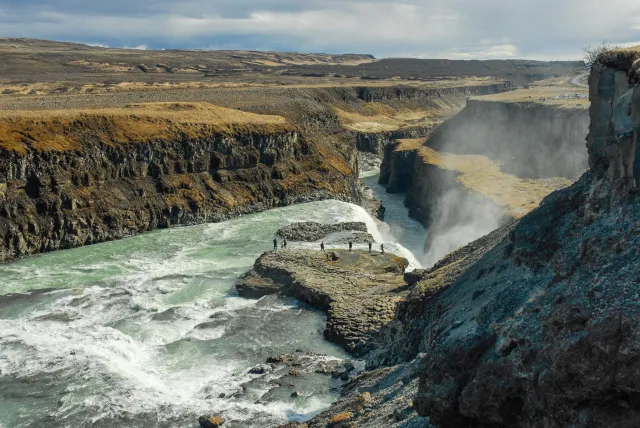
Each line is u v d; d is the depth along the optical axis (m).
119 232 71.44
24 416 28.34
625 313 12.54
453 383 15.84
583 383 12.71
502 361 14.78
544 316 14.81
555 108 89.25
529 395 13.93
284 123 99.75
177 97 133.25
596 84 23.31
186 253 63.09
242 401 29.81
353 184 104.00
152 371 34.25
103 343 37.03
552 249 22.06
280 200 90.31
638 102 17.23
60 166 69.69
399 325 32.22
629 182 17.83
